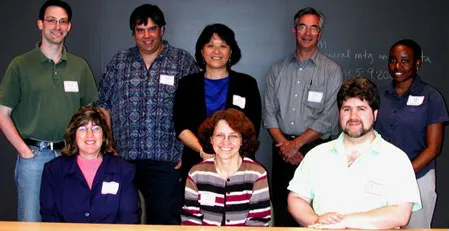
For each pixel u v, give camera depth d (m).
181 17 4.13
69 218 2.59
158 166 3.42
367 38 4.11
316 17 3.61
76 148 2.71
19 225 2.14
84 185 2.62
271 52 4.14
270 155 4.16
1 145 4.18
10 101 3.12
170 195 3.45
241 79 3.29
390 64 3.28
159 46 3.48
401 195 2.27
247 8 4.12
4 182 4.21
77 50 4.14
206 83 3.27
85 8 4.11
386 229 2.21
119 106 3.45
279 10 4.11
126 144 3.43
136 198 2.68
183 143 3.26
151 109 3.40
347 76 4.14
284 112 3.70
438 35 4.11
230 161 2.51
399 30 4.11
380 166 2.31
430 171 3.22
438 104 3.17
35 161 3.15
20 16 4.11
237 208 2.47
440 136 3.18
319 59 3.68
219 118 2.52
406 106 3.23
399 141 3.23
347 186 2.34
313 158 2.46
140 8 3.37
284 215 3.64
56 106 3.21
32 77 3.16
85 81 3.43
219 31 3.21
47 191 2.63
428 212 3.22
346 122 2.31
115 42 4.14
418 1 4.09
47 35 3.17
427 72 4.14
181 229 2.09
